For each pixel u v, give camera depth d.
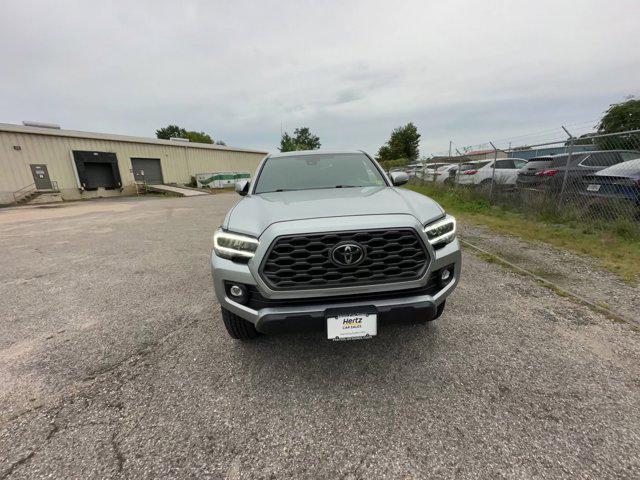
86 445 1.63
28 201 22.45
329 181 3.10
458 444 1.56
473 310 2.90
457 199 9.81
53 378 2.19
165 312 3.18
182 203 17.39
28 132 22.98
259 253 1.86
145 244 6.48
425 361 2.21
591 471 1.40
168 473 1.46
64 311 3.30
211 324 2.88
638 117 16.75
